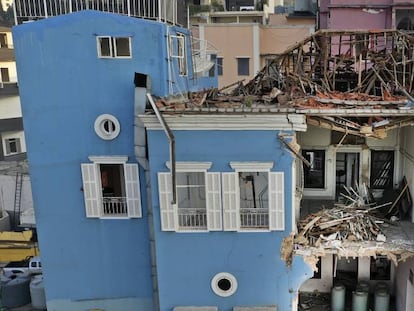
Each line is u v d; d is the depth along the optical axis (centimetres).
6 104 3578
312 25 3822
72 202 1527
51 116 1467
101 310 1609
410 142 1526
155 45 1420
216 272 1415
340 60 1593
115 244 1550
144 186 1488
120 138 1464
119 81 1436
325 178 1714
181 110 1279
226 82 3622
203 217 1393
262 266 1399
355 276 1891
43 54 1430
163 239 1403
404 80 1459
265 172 1373
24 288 2016
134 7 1552
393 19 2819
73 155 1490
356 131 1337
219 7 5862
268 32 3597
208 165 1327
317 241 1399
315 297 1894
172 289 1439
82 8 1555
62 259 1576
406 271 1633
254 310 1404
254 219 1394
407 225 1510
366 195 1630
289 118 1273
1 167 3114
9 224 2809
